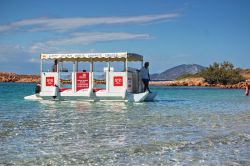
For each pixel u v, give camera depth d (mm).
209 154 10859
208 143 12570
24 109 25078
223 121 19172
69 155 10477
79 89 33750
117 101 33125
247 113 24234
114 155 10555
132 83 34344
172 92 74312
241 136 14102
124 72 32656
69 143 12211
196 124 17641
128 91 33312
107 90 32969
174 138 13406
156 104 31469
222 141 12969
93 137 13383
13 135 13656
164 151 11188
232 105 32781
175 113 23250
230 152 11164
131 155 10594
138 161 9914
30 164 9477
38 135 13711
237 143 12648
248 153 11047
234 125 17484
